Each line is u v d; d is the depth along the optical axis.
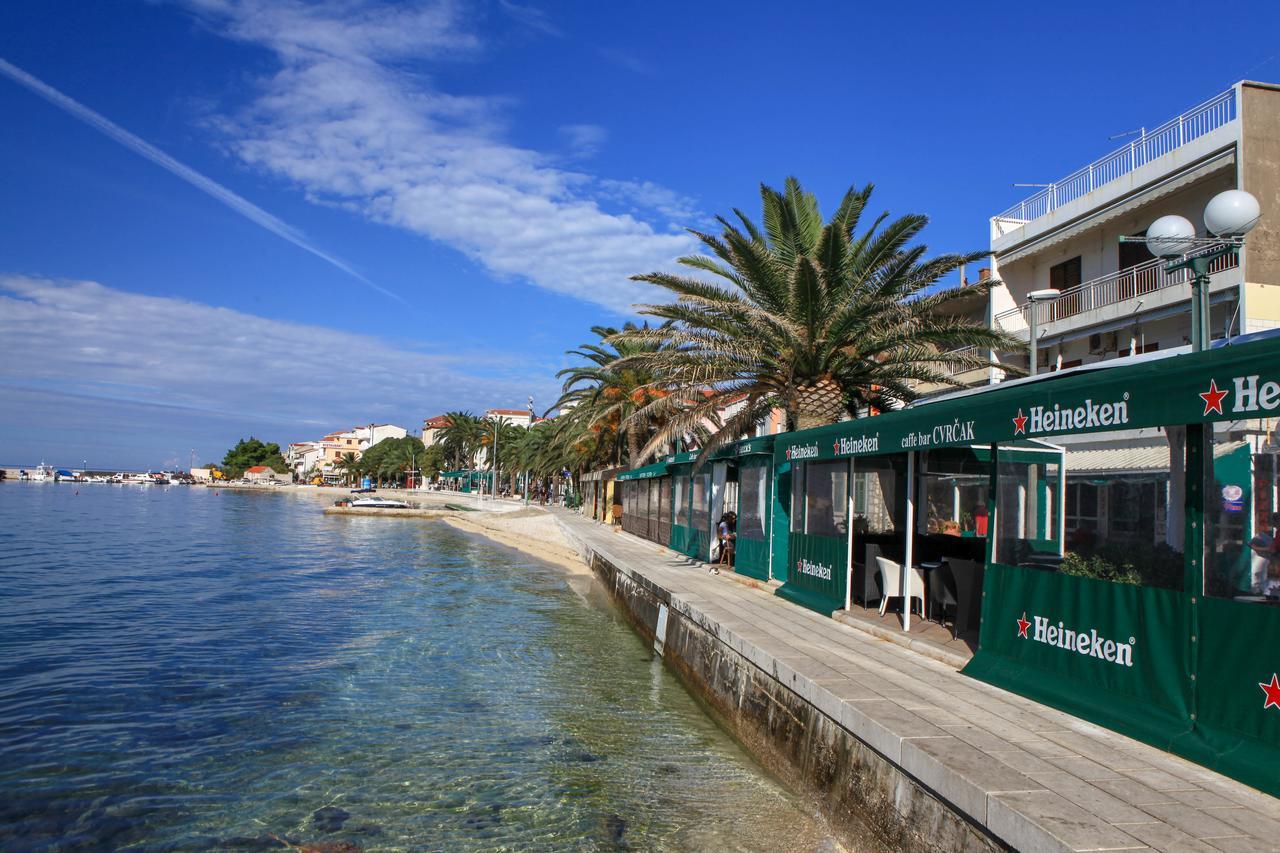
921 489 13.73
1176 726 5.83
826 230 14.95
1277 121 19.25
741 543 18.31
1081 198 23.98
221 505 105.69
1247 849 4.23
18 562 30.48
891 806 6.12
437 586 26.78
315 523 66.50
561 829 7.34
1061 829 4.43
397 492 137.38
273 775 8.72
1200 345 8.30
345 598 23.14
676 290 17.16
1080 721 6.62
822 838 7.05
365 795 8.16
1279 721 5.07
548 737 10.18
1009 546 8.62
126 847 6.93
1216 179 20.05
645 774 8.83
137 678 12.94
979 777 5.23
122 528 53.62
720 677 11.16
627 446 47.38
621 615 21.14
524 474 97.31
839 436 11.88
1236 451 5.81
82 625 17.59
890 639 10.38
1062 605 7.21
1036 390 7.17
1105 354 23.44
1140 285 22.16
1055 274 25.86
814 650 9.62
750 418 19.80
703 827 7.36
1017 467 9.09
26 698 11.62
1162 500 7.13
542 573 32.19
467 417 101.94
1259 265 18.86
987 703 7.22
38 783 8.38
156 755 9.31
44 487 185.88
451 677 13.47
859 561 13.02
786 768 8.35
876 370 17.50
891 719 6.60
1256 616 5.32
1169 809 4.76
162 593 23.06
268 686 12.59
